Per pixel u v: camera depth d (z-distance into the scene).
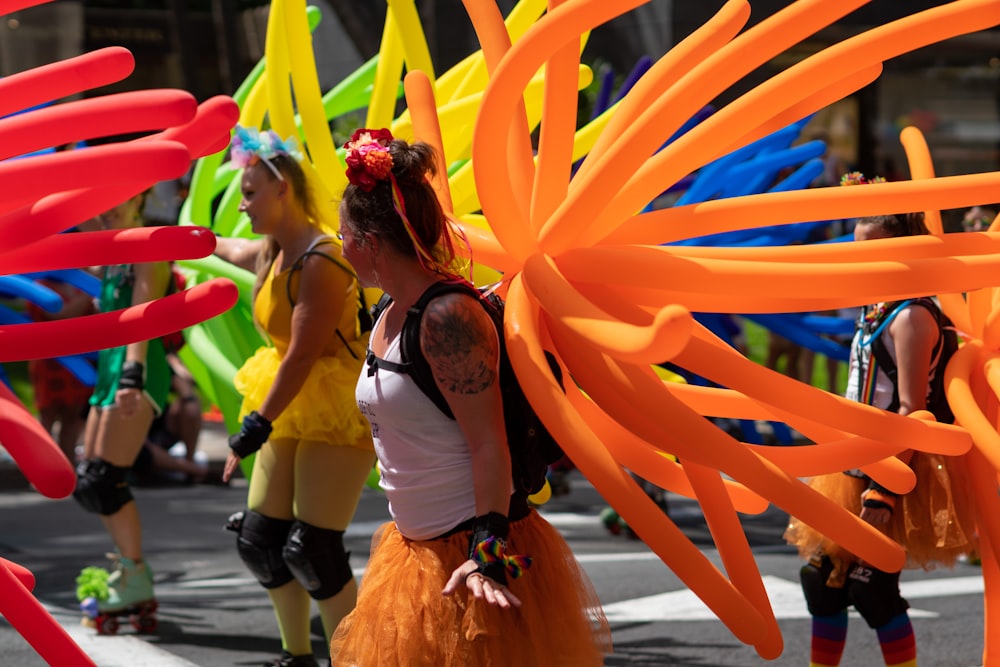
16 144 3.55
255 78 8.64
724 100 19.56
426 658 4.11
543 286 4.31
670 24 18.53
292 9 6.76
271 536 6.57
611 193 4.39
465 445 4.22
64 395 14.48
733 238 9.12
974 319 5.99
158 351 8.38
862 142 23.83
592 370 4.36
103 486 8.10
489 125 4.32
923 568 6.25
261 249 6.89
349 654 4.34
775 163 9.20
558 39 4.18
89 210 3.78
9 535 12.27
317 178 6.60
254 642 8.00
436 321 4.09
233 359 7.91
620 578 10.15
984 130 28.16
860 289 4.30
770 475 4.18
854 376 6.42
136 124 3.52
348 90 8.38
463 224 4.94
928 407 6.05
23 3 3.80
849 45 4.29
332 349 6.34
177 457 16.03
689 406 4.59
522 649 4.13
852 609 9.12
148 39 29.31
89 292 8.86
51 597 9.45
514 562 4.02
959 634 8.32
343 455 6.34
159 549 11.57
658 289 4.43
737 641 8.15
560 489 14.66
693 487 4.64
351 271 6.21
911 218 5.98
